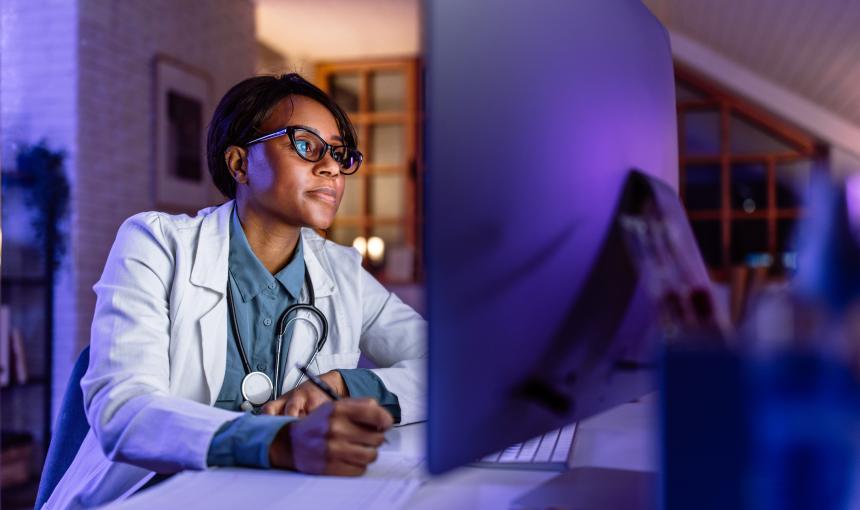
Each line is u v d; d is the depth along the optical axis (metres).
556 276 0.64
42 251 4.04
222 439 0.86
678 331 0.65
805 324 0.45
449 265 0.54
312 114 1.25
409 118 6.68
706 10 5.37
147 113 4.56
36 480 3.73
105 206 4.22
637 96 0.79
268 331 1.26
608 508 0.66
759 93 6.00
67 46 4.04
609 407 0.75
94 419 1.00
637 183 0.74
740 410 0.44
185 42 4.92
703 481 0.45
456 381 0.54
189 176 4.92
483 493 0.73
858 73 5.23
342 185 1.29
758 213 6.10
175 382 1.16
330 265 1.40
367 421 0.82
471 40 0.55
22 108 4.10
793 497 0.43
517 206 0.59
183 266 1.18
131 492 1.01
